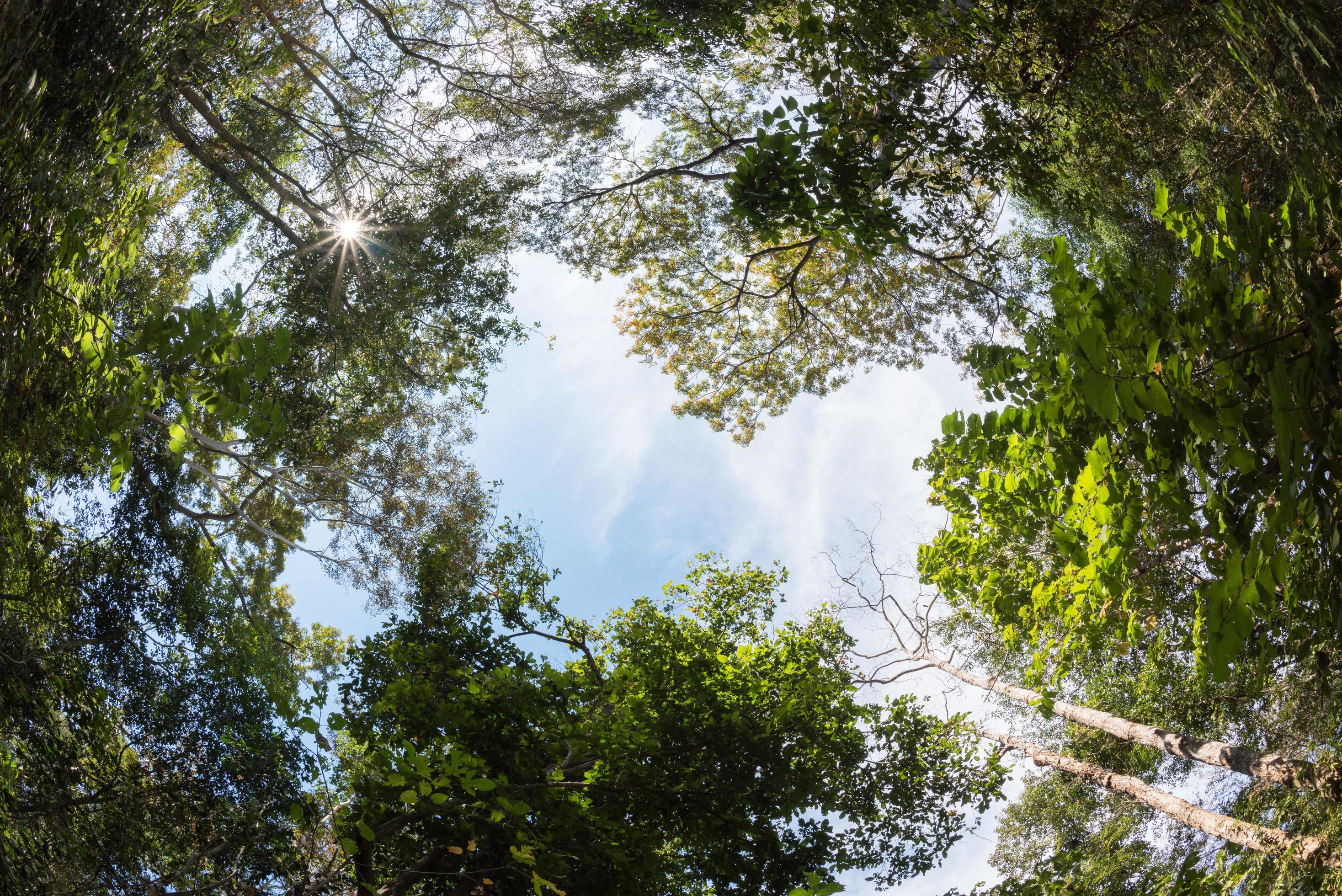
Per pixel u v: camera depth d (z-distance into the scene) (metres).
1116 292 3.75
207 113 13.55
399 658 10.57
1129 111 7.77
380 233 15.42
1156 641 5.88
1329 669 3.95
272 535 16.00
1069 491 5.04
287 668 16.09
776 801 10.43
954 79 7.98
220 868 9.90
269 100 16.08
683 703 10.77
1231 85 5.93
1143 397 3.29
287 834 9.70
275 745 11.62
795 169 7.30
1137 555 6.04
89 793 9.51
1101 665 12.39
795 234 18.70
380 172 16.38
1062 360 3.83
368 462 15.94
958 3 7.75
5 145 4.45
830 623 13.69
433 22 16.38
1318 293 2.93
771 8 12.33
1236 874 9.59
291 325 14.92
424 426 16.59
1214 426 3.20
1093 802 15.83
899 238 8.02
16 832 7.12
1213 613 3.14
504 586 14.02
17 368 4.65
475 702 8.81
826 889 3.30
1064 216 11.32
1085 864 14.35
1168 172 7.66
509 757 8.57
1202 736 12.56
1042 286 14.96
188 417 4.06
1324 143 4.47
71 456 9.74
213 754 11.91
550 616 13.62
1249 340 3.19
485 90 16.80
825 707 10.87
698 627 12.83
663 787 9.57
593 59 15.94
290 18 13.83
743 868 10.46
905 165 10.02
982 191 11.34
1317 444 2.93
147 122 6.95
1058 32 7.31
